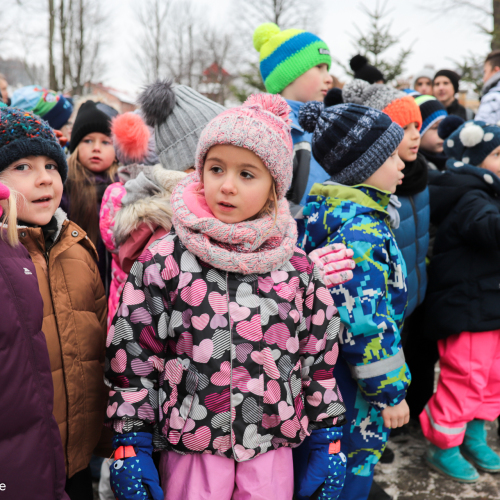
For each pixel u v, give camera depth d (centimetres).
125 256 157
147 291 118
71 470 131
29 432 100
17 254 108
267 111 121
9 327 97
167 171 163
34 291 106
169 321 118
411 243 212
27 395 99
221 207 119
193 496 112
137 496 109
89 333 137
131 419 113
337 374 160
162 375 119
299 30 255
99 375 139
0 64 1555
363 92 209
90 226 224
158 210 152
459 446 234
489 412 216
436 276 227
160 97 175
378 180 164
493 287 212
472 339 214
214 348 113
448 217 228
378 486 202
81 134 237
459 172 235
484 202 216
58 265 134
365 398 155
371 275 149
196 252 116
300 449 139
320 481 123
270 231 120
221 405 113
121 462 112
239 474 117
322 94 259
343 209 158
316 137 171
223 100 1641
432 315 224
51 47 1520
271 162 117
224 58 1694
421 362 257
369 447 160
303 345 128
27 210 123
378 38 634
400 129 162
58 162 129
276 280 122
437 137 305
